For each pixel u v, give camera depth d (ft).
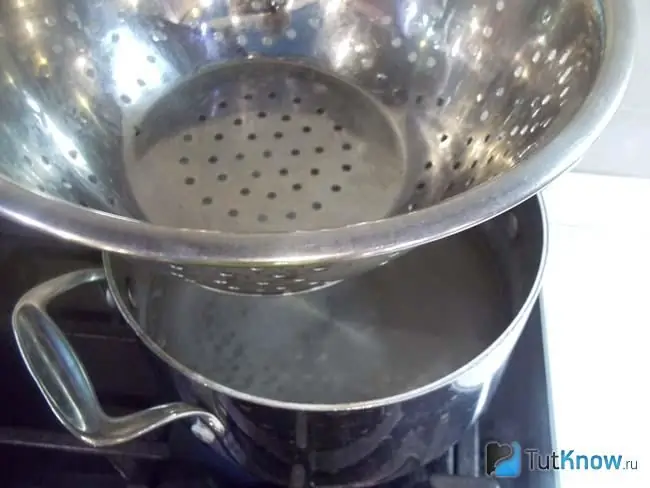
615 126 1.96
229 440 1.40
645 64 1.90
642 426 1.55
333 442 1.33
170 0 1.61
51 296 1.34
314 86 1.68
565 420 1.56
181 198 1.53
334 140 1.62
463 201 1.02
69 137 1.48
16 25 1.44
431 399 1.29
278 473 1.45
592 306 1.71
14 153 1.33
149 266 1.41
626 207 1.88
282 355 1.67
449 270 1.77
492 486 1.38
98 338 1.63
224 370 1.64
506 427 1.53
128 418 1.27
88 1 1.54
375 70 1.66
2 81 1.38
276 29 1.67
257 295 1.49
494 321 1.69
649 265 1.78
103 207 1.46
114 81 1.59
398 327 1.71
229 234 0.99
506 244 1.69
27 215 1.00
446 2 1.55
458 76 1.57
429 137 1.59
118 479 1.52
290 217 1.51
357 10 1.64
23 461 1.52
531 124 1.37
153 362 1.39
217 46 1.68
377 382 1.63
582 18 1.30
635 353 1.64
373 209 1.52
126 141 1.58
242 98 1.67
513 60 1.47
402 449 1.39
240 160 1.59
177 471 1.48
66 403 1.24
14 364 1.62
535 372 1.60
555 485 1.45
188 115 1.64
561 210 1.89
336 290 1.77
